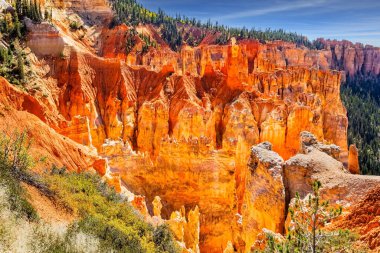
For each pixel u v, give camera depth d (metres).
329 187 30.25
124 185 54.97
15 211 17.55
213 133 74.00
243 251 40.75
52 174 29.80
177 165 57.94
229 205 57.19
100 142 71.75
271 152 37.09
